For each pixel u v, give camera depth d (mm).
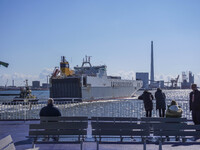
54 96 66250
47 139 8406
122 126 8359
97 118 9508
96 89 71875
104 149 9680
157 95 15352
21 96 54625
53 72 69312
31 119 16844
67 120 9031
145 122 9266
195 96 11984
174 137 8258
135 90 102188
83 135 8742
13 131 13070
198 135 7926
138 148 9805
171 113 10438
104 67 78625
